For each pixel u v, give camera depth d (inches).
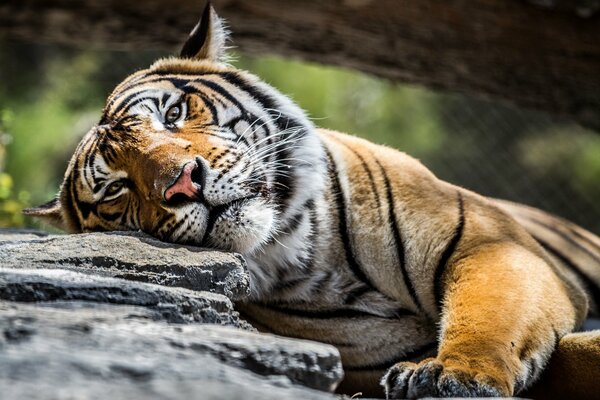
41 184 712.4
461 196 304.3
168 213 260.4
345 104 858.8
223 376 157.2
